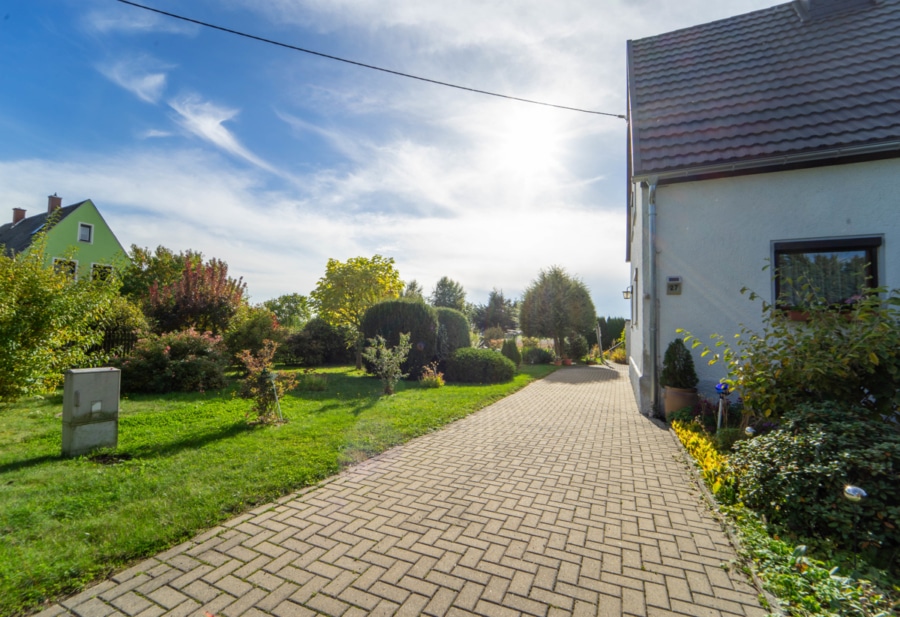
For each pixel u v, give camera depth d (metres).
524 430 6.17
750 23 9.09
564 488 3.88
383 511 3.36
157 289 15.12
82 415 4.68
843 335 4.12
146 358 9.37
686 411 6.33
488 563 2.62
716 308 6.54
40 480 3.83
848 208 5.94
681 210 6.75
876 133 5.68
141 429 5.78
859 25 7.80
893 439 3.05
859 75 6.79
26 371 6.64
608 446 5.31
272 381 6.16
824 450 3.10
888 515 2.64
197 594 2.29
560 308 21.95
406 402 8.20
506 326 41.38
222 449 4.81
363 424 6.11
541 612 2.16
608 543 2.87
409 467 4.44
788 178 6.22
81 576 2.41
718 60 8.34
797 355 4.15
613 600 2.26
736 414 5.91
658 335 6.87
